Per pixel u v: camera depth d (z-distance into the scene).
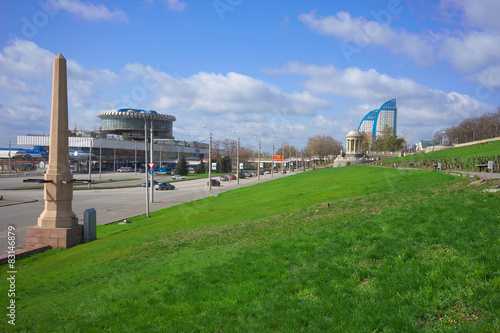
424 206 10.66
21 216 27.11
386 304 5.32
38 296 8.82
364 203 14.46
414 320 4.87
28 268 12.52
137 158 127.56
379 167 42.41
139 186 63.53
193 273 8.50
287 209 17.28
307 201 19.28
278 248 9.32
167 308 6.69
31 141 113.12
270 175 103.69
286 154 191.12
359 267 6.98
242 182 71.75
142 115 126.88
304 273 7.20
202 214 21.48
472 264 5.86
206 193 46.97
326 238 9.47
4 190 49.25
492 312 4.58
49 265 12.32
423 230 8.20
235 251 10.02
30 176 81.38
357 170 42.31
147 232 16.75
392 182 20.03
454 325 4.58
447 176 17.33
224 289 7.18
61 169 16.92
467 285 5.34
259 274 7.56
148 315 6.51
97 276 9.83
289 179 51.94
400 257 6.91
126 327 6.19
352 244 8.49
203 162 121.94
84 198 41.84
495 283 5.12
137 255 11.76
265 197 27.39
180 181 79.50
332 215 13.04
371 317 5.09
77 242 16.69
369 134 153.12
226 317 6.01
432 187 14.95
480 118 98.94
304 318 5.45
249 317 5.89
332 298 5.88
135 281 8.72
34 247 15.71
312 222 12.35
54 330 6.54
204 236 13.42
